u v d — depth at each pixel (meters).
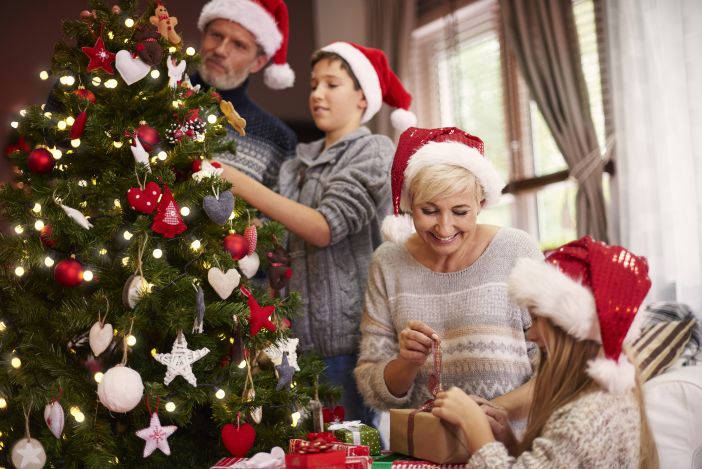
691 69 2.90
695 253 2.91
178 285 1.67
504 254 1.79
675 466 2.21
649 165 3.10
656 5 3.05
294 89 4.88
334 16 4.97
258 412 1.73
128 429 1.75
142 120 1.76
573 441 1.28
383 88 2.54
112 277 1.69
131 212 1.73
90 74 1.77
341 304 2.30
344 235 2.25
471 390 1.74
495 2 4.04
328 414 1.92
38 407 1.61
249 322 1.75
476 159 1.68
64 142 1.81
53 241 1.69
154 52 1.69
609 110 3.33
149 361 1.76
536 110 3.85
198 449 1.82
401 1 4.58
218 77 2.57
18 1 4.20
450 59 4.35
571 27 3.52
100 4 1.80
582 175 3.43
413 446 1.52
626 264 1.34
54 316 1.71
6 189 1.74
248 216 1.91
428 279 1.82
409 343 1.67
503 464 1.32
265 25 2.58
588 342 1.35
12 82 4.15
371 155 2.32
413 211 1.72
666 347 2.47
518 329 1.76
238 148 2.59
